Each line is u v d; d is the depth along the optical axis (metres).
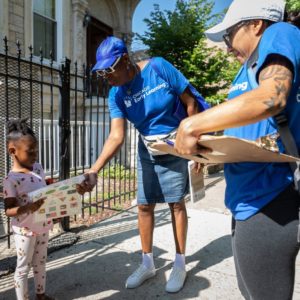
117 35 10.62
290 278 1.33
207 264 2.98
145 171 2.59
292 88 1.18
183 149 1.14
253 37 1.31
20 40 7.13
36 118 5.27
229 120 1.06
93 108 7.45
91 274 2.79
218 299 2.44
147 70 2.35
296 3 3.61
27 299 2.21
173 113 2.44
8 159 3.07
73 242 3.42
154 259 3.05
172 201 2.57
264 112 1.04
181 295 2.49
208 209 4.55
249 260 1.36
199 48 7.29
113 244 3.40
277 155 1.12
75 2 8.55
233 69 7.41
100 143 6.95
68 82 3.64
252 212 1.33
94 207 4.73
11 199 2.05
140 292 2.53
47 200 1.92
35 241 2.21
